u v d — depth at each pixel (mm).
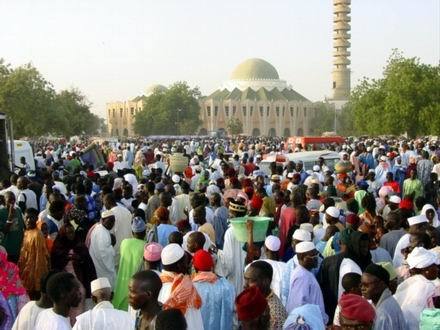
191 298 7055
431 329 6273
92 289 7625
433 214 13211
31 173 23359
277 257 9297
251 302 5594
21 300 8398
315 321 6684
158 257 8617
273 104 191625
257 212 13078
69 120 88250
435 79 64125
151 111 154625
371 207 12648
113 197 12867
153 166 27766
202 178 20922
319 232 11578
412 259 7828
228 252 10297
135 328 6617
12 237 12812
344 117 163375
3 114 22438
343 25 190125
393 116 63812
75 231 11430
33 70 72812
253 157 31938
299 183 18688
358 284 7520
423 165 23406
